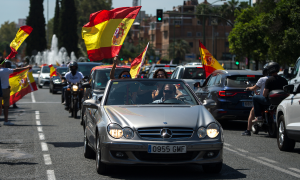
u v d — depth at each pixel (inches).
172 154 350.0
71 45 4872.0
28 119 850.8
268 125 629.9
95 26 577.3
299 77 791.7
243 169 407.2
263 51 2006.6
